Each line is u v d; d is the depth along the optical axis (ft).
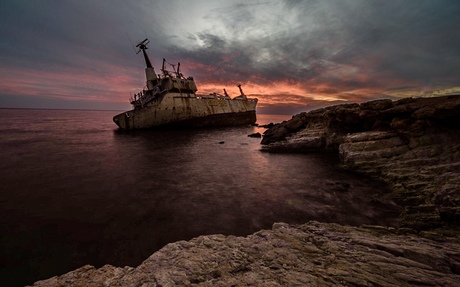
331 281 13.08
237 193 44.91
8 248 26.53
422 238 20.85
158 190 47.21
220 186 49.60
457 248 17.98
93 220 33.60
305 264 15.31
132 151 92.48
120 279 15.02
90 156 82.53
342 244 18.98
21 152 87.66
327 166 64.23
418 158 47.29
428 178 39.63
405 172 45.27
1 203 40.22
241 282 13.23
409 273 13.74
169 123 154.10
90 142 114.21
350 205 37.24
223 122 194.90
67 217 34.68
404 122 55.72
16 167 66.03
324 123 95.66
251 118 236.02
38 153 86.48
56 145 104.68
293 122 109.91
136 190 47.29
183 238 28.60
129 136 135.03
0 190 47.03
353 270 14.24
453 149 43.96
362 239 19.81
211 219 33.76
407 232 23.53
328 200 39.75
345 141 69.15
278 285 12.67
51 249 26.35
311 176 55.16
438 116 48.34
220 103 188.96
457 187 27.81
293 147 89.15
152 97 154.20
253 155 84.43
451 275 13.61
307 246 18.51
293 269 14.67
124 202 40.75
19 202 40.65
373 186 45.50
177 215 35.19
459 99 48.52
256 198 41.91
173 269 15.26
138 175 58.95
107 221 33.27
